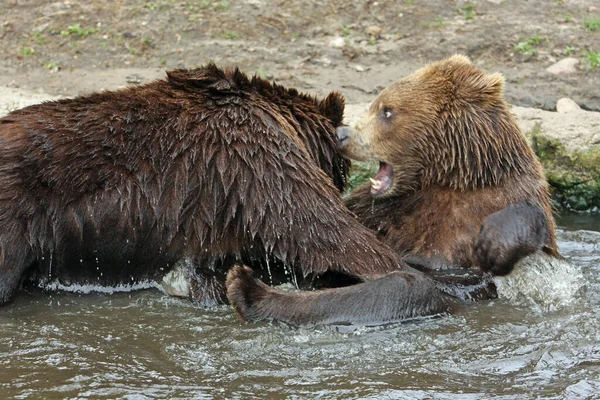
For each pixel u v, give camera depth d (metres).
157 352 10.00
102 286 11.31
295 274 11.01
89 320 10.68
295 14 19.75
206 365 9.73
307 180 10.63
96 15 19.59
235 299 10.52
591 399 9.16
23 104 16.02
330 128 11.70
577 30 19.31
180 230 10.91
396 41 19.06
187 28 19.25
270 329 10.37
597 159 14.77
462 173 11.41
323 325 10.32
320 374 9.58
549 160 15.12
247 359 9.86
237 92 11.00
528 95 17.12
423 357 9.92
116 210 10.70
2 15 19.56
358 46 18.88
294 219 10.59
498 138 11.30
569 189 15.02
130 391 9.19
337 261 10.64
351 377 9.53
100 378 9.43
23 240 10.52
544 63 18.30
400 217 11.94
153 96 10.92
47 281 11.08
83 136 10.59
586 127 15.21
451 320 10.62
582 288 11.63
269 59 18.41
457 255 11.51
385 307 10.34
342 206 10.80
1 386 9.23
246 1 20.06
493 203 11.42
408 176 11.87
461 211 11.54
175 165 10.67
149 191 10.71
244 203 10.64
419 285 10.54
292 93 11.52
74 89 17.11
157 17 19.50
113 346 10.10
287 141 10.70
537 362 9.84
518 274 11.47
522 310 10.97
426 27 19.45
